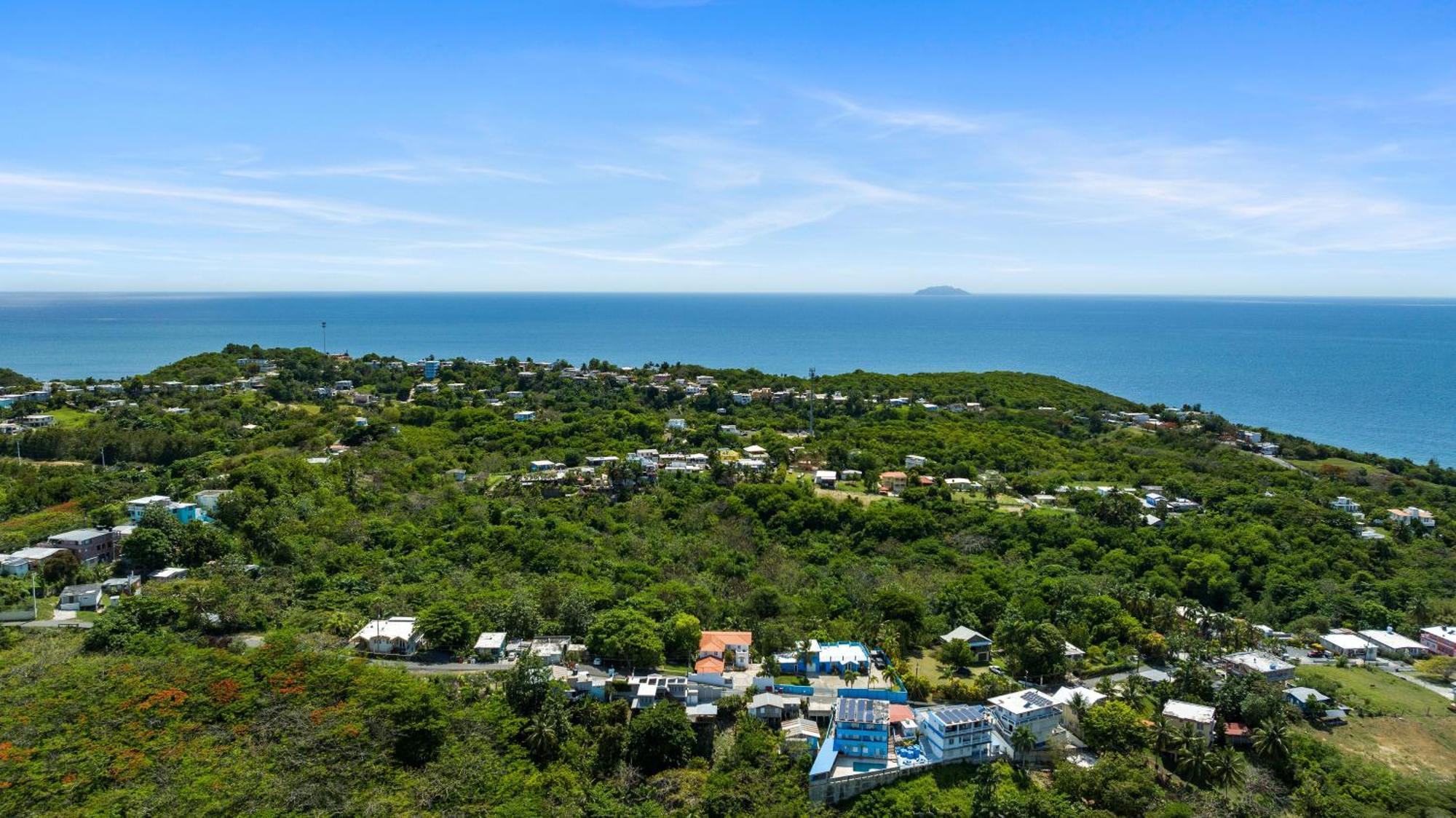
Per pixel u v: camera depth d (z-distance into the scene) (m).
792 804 81.19
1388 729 99.81
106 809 71.94
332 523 137.12
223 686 87.81
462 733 87.06
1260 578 141.62
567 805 80.69
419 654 103.19
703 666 100.44
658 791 84.00
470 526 140.62
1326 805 83.62
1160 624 121.38
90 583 113.81
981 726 89.19
